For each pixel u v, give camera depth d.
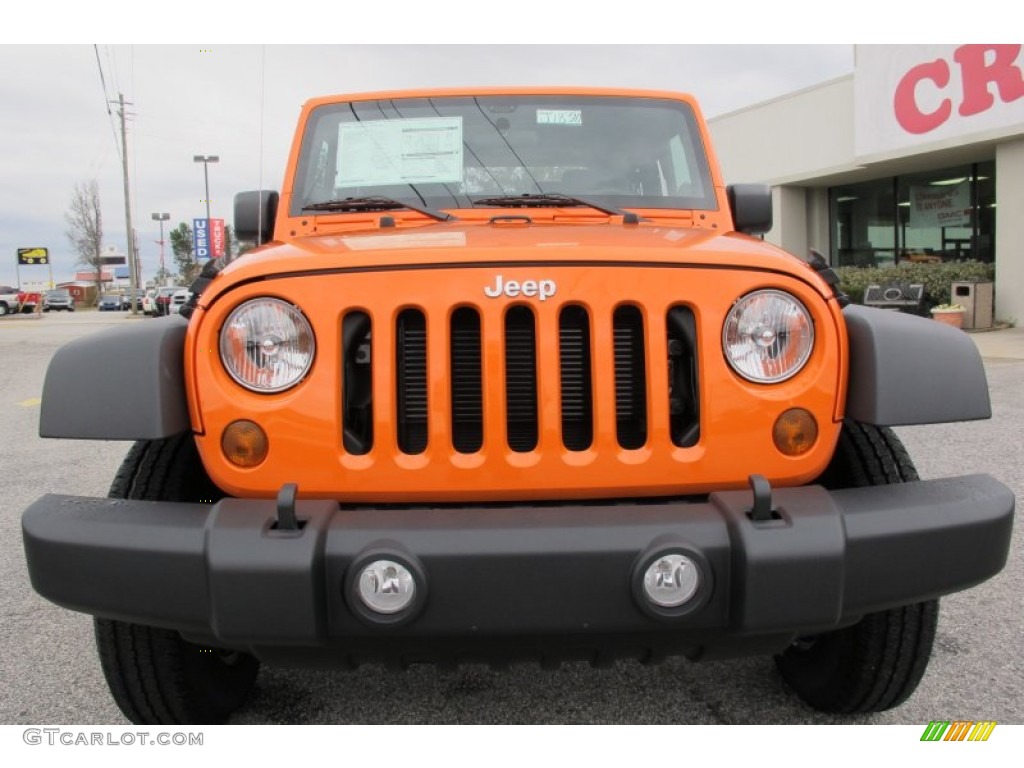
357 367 2.03
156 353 1.93
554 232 2.43
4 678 2.85
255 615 1.77
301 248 2.20
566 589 1.78
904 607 2.22
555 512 1.85
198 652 2.41
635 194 3.12
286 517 1.79
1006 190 13.73
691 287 1.97
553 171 3.15
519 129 3.22
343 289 1.94
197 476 2.29
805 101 17.42
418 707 2.65
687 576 1.78
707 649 1.95
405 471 1.92
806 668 2.61
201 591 1.81
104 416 1.91
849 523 1.85
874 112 15.42
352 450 1.94
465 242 2.12
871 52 15.33
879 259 17.78
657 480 1.94
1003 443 5.92
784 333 1.98
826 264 2.24
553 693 2.73
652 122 3.30
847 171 16.69
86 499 2.01
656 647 1.91
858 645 2.33
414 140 3.19
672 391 2.04
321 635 1.79
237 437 1.93
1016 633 3.03
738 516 1.82
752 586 1.78
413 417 2.02
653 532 1.80
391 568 1.76
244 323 1.94
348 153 3.17
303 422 1.92
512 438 2.02
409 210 2.98
